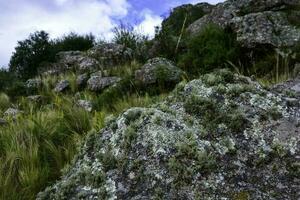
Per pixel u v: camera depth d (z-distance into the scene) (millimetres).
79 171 3279
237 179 2871
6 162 4824
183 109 3467
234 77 3748
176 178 2902
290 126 3143
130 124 3316
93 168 3215
